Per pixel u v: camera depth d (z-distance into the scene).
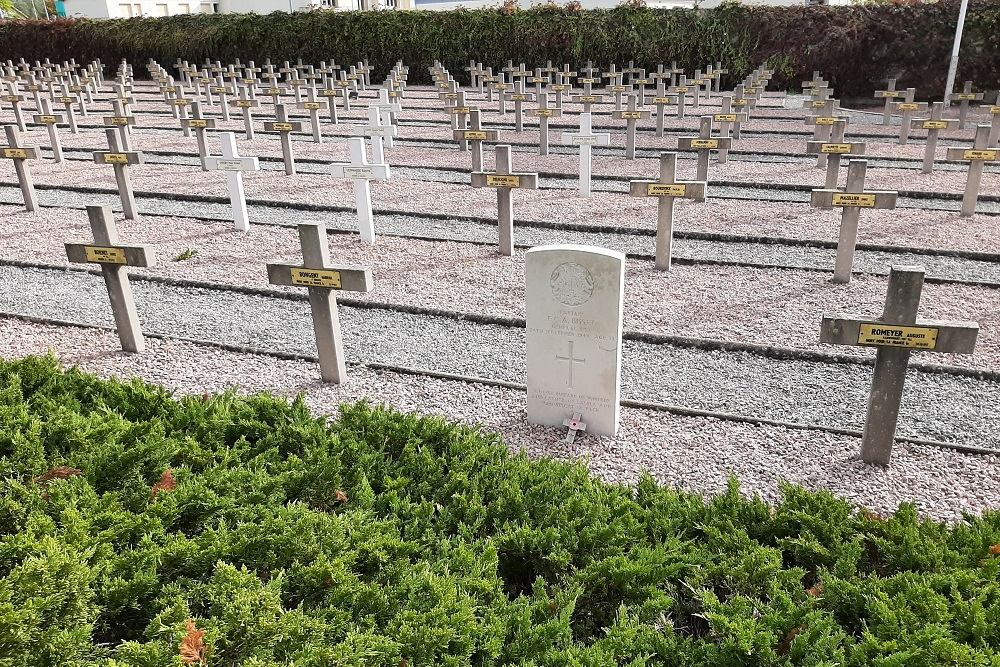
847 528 4.03
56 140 16.36
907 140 17.64
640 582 3.68
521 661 3.10
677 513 4.30
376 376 6.83
